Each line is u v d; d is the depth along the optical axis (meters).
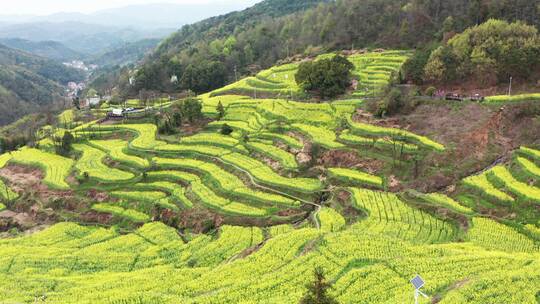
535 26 106.69
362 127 91.81
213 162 93.88
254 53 189.38
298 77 117.56
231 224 72.56
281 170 86.38
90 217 82.75
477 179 71.31
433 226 63.16
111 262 61.22
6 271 59.00
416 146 82.38
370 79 115.81
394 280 42.75
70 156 113.25
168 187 86.56
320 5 197.62
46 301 46.44
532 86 91.19
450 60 99.25
